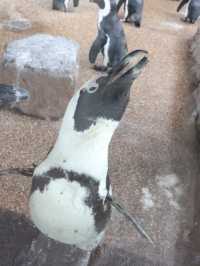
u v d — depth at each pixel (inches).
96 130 26.1
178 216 43.3
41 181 28.4
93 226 29.5
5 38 69.2
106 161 27.9
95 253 36.8
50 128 52.3
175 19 94.7
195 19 92.9
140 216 42.2
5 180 41.8
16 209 39.1
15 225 37.6
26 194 40.9
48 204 28.3
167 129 57.3
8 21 76.2
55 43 58.2
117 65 25.2
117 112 25.6
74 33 77.1
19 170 32.4
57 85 51.7
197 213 43.9
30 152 47.1
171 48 80.4
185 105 63.4
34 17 80.2
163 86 67.2
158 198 45.1
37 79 51.4
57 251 36.0
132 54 25.0
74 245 33.5
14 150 46.8
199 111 59.4
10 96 32.1
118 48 64.9
